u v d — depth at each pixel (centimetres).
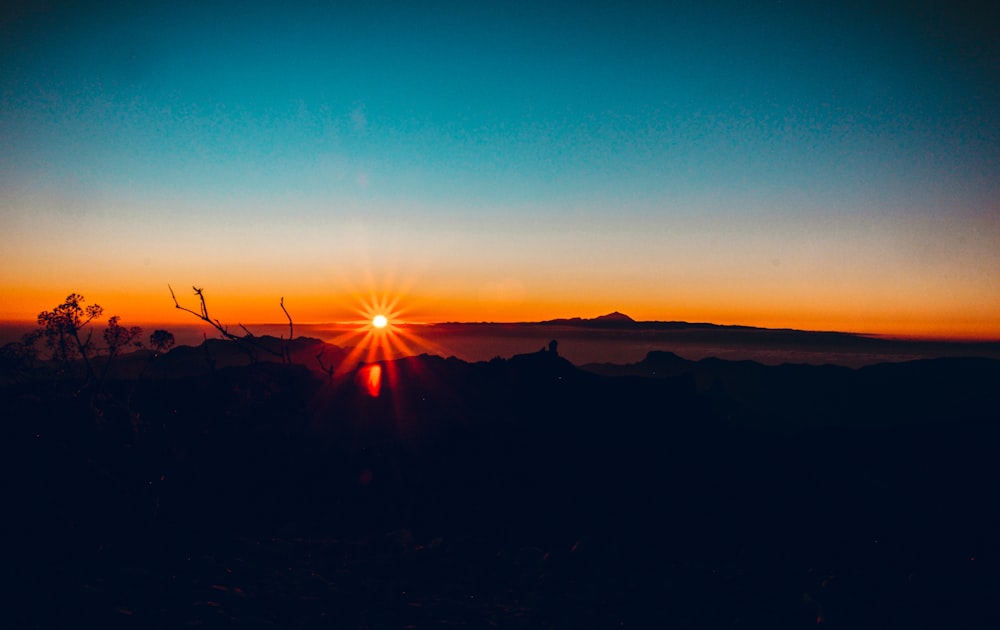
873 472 1695
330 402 1902
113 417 1104
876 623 750
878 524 1262
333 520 1213
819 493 1480
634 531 1198
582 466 1623
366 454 1605
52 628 577
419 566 947
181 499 1111
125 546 855
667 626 735
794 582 912
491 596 824
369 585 832
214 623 634
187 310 1316
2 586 655
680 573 951
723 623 750
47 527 830
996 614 779
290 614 696
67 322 1159
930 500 1429
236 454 1365
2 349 1123
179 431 1255
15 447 930
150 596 685
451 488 1454
